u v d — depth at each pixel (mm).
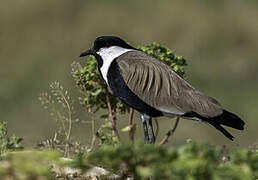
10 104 17172
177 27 20609
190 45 20062
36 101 17203
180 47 20078
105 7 21297
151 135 8859
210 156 4910
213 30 20578
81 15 20969
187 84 8656
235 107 17516
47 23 20594
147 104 8664
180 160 4859
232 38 20422
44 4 20859
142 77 8695
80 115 15289
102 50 9102
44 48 19953
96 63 9375
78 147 8656
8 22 20469
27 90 17875
